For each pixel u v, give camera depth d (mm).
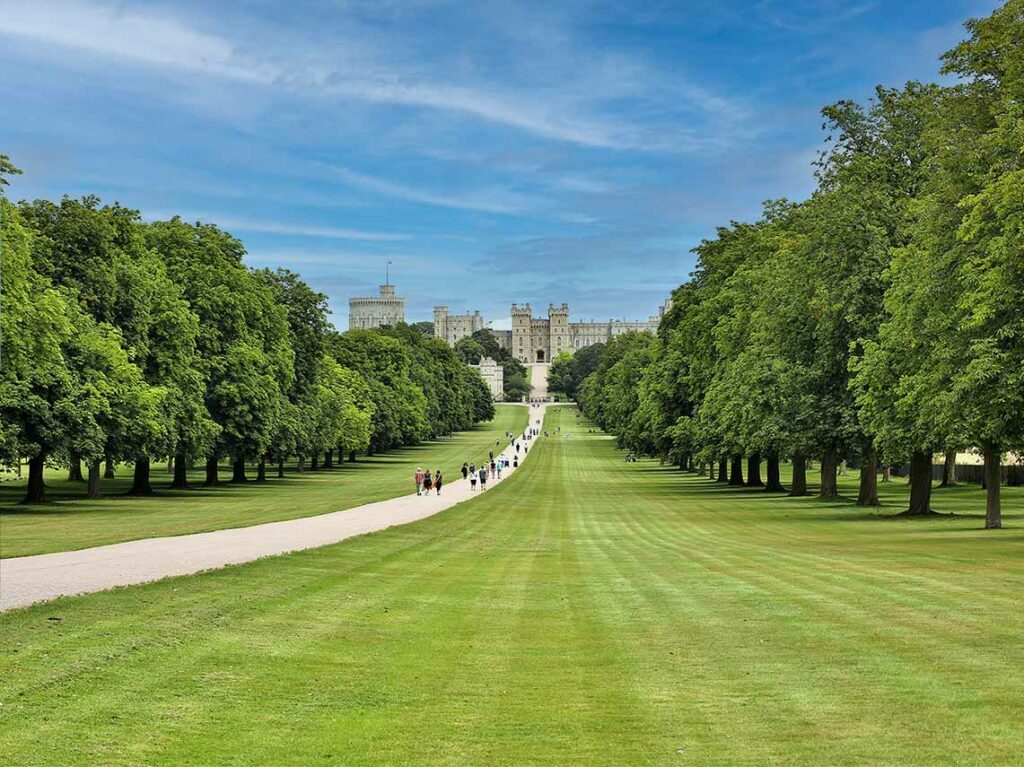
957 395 31219
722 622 17078
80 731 10422
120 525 38969
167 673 12875
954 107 37906
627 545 34844
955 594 19219
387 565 26031
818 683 12477
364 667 13734
